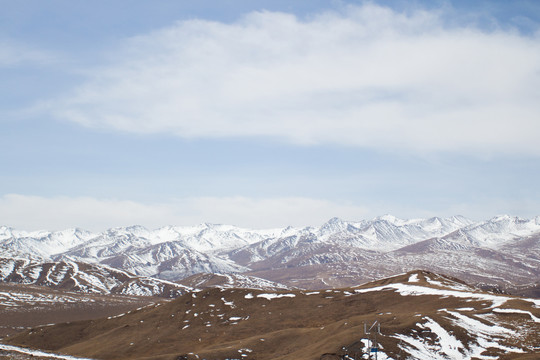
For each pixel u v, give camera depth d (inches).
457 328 5310.0
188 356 5684.1
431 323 5393.7
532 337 5103.3
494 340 5162.4
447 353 4936.0
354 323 5866.1
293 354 5378.9
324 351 5088.6
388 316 5935.0
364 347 4970.5
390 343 4997.5
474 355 4909.0
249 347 5984.3
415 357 4822.8
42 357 4284.0
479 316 5748.0
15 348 4889.3
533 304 6122.1
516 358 4608.8
